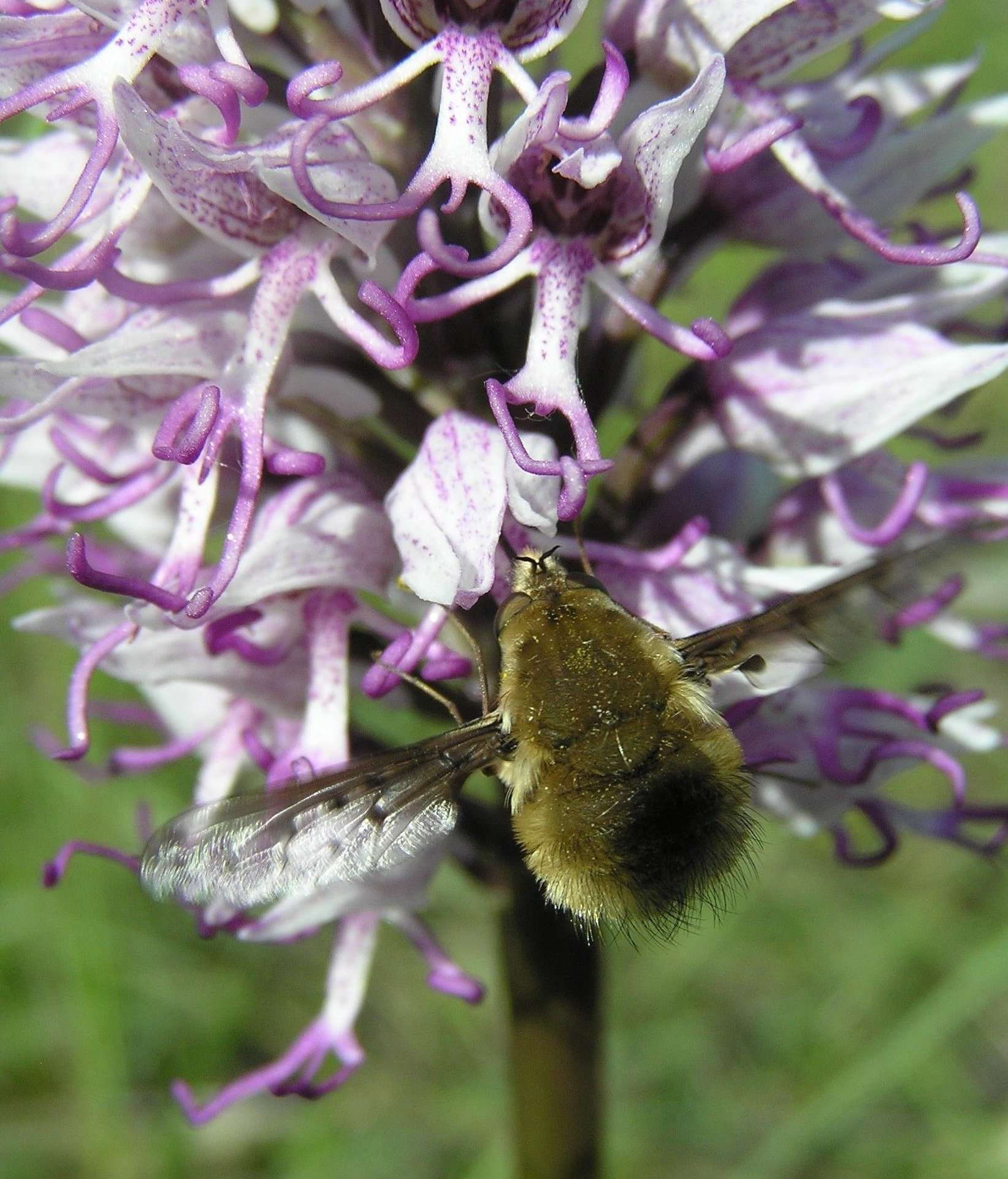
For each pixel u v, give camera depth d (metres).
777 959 0.11
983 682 0.12
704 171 0.06
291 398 0.06
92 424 0.06
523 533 0.06
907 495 0.06
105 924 0.10
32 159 0.06
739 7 0.05
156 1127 0.10
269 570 0.06
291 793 0.05
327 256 0.05
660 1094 0.11
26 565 0.07
